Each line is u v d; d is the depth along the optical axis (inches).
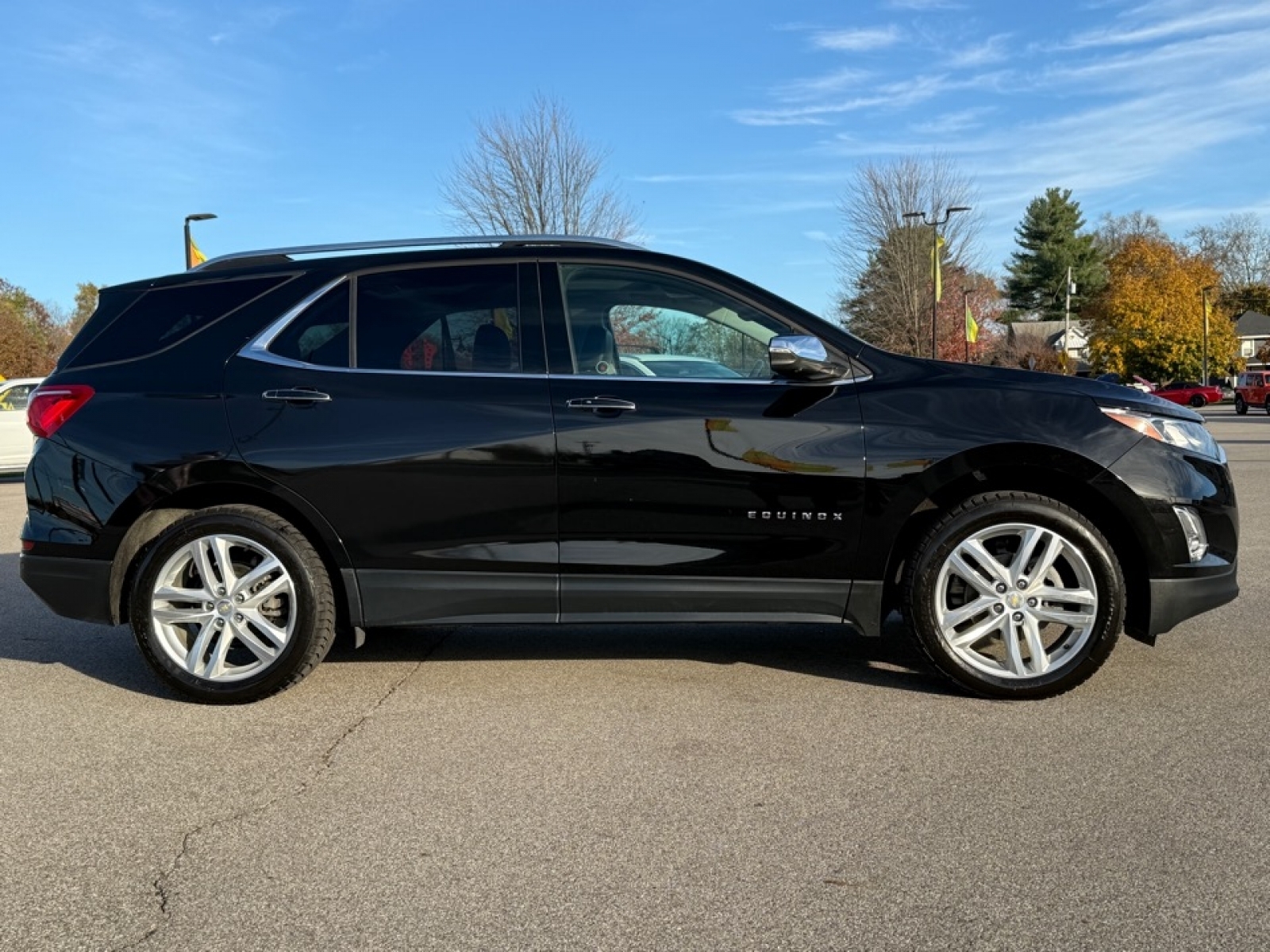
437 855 105.5
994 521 146.3
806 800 116.8
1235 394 1593.3
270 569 152.9
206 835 111.2
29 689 164.4
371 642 192.1
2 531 362.3
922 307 1585.9
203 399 155.6
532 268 159.3
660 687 160.4
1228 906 92.7
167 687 161.0
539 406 150.6
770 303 155.2
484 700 155.7
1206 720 140.2
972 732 137.3
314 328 158.9
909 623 150.7
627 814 114.3
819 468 147.3
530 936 90.0
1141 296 2507.4
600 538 150.3
